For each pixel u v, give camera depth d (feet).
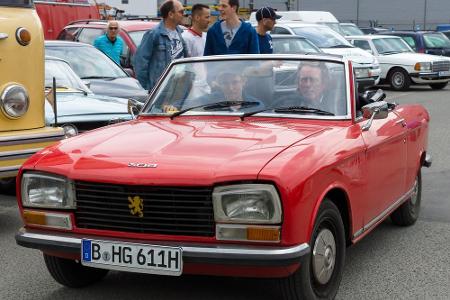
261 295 16.63
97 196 14.69
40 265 19.34
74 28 48.16
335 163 15.19
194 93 19.11
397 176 20.01
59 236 15.02
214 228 13.87
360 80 66.64
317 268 14.84
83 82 32.12
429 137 42.29
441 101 63.98
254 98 18.40
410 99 66.13
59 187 15.02
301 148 14.83
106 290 17.22
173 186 13.96
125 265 14.34
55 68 31.60
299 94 18.19
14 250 20.70
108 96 31.65
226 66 19.34
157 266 14.07
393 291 17.12
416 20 196.34
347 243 16.69
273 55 19.15
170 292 16.98
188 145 15.28
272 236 13.55
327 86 18.12
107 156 15.11
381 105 18.08
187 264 13.96
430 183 29.78
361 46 78.33
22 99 21.95
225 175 13.70
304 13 80.28
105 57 37.83
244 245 13.71
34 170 15.35
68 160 15.29
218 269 13.96
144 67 30.01
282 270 13.76
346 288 17.31
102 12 81.71
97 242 14.53
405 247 20.83
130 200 14.33
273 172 13.58
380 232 22.47
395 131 19.48
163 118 18.57
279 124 17.19
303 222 13.87
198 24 30.89
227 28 27.55
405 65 75.51
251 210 13.58
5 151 21.21
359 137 16.94
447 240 21.61
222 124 17.26
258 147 14.89
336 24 81.92
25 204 15.52
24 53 22.09
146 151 15.11
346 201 16.14
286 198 13.48
